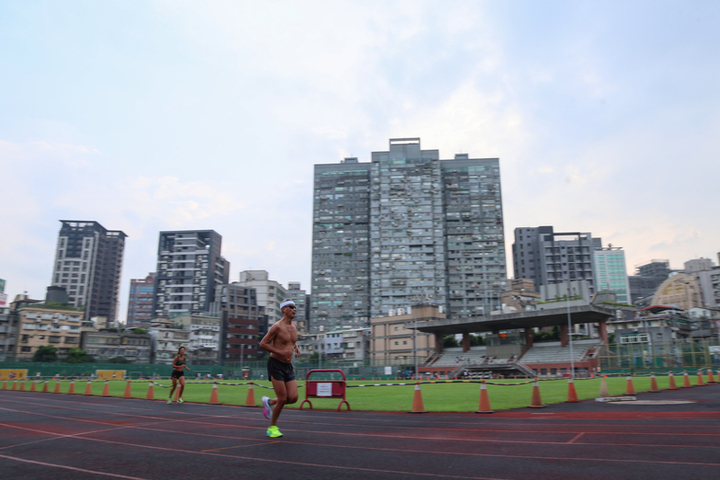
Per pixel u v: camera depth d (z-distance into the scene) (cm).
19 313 9506
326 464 709
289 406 1878
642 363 6116
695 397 2028
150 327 11544
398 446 853
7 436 1030
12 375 5566
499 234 14725
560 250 18238
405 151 15100
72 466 723
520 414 1426
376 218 14712
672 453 749
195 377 8375
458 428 1092
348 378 7712
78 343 10088
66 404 1970
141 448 867
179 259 16225
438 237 14400
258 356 13000
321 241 15512
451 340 9512
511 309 10500
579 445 834
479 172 15312
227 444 896
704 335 8769
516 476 624
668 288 13500
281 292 16338
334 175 16000
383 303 14062
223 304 12975
